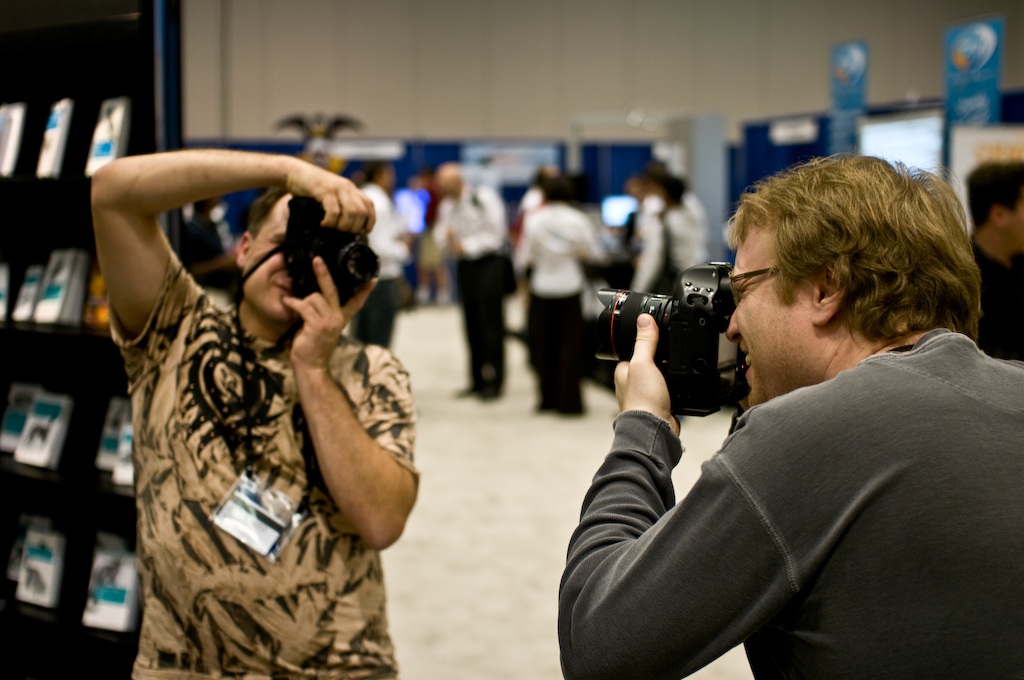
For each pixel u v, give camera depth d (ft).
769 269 2.59
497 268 19.34
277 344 4.33
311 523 4.16
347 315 4.19
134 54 6.12
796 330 2.55
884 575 2.09
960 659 2.04
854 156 2.70
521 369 24.61
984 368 2.31
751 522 2.15
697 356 2.87
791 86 43.06
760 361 2.65
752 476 2.18
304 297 4.05
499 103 41.57
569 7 41.57
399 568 10.21
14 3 6.28
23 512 7.06
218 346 4.32
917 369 2.26
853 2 42.70
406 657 8.07
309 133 30.60
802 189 2.57
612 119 31.73
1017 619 2.02
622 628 2.25
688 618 2.19
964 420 2.16
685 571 2.20
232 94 38.93
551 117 41.98
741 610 2.17
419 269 39.14
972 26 16.87
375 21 40.19
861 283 2.41
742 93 42.86
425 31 40.68
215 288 14.64
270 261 4.18
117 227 4.19
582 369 18.28
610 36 41.88
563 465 14.58
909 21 42.91
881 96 43.16
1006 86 43.24
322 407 3.98
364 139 39.58
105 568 6.04
